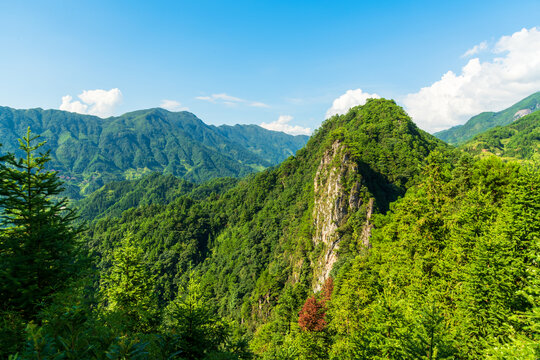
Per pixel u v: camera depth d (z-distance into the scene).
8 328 10.83
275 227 142.50
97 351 7.26
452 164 121.12
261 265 124.25
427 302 23.64
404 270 32.69
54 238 15.30
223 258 152.12
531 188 25.20
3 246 13.92
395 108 158.50
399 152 124.69
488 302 20.50
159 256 159.38
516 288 19.52
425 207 36.78
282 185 180.50
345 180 90.50
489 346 17.80
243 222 174.50
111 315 14.64
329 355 31.42
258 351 56.12
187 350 14.65
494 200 36.53
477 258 22.28
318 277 85.75
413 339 16.72
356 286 36.47
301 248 102.12
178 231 175.25
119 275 27.55
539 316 15.82
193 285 19.62
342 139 105.00
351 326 32.75
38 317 11.83
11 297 13.27
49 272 14.48
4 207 14.79
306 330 41.53
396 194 102.00
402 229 41.81
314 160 166.00
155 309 22.64
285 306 72.00
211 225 188.38
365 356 20.94
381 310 21.06
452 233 30.94
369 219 80.75
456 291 23.75
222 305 117.31
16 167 15.62
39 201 15.33
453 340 16.89
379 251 51.00
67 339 7.52
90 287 17.94
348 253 78.00
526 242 21.45
